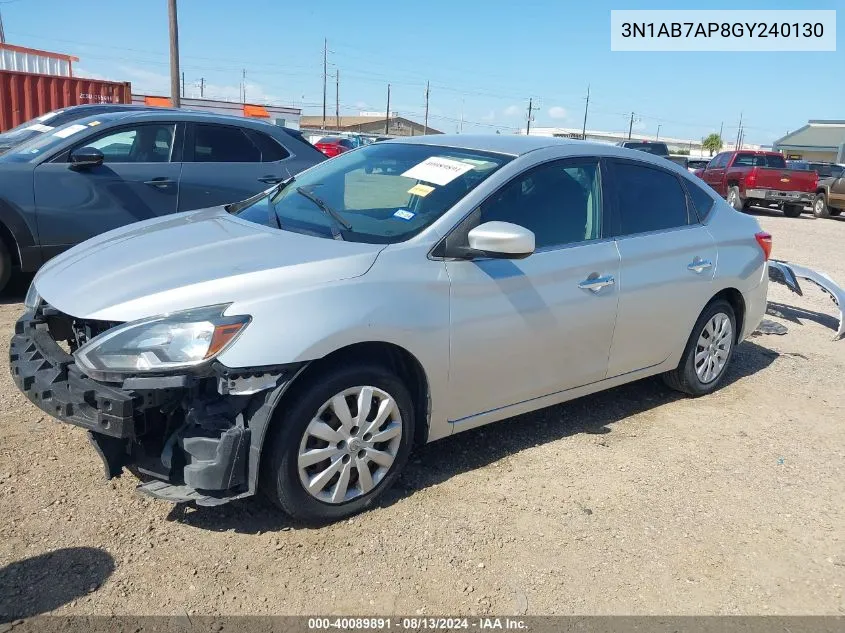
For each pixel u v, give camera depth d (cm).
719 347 506
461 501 346
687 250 457
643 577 301
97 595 264
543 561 306
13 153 656
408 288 322
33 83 1648
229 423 289
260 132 743
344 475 316
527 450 406
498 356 360
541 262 375
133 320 284
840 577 311
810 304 845
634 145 2045
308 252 319
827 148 5884
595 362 414
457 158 396
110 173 649
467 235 346
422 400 344
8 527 298
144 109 722
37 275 358
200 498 286
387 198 374
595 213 413
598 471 387
